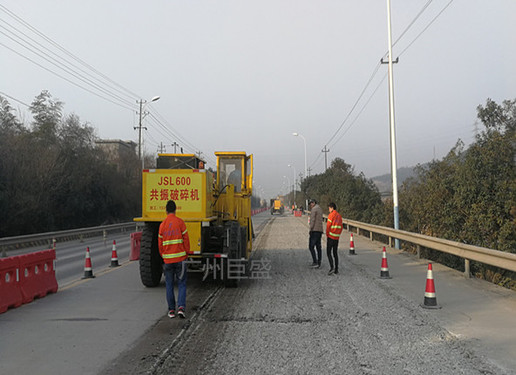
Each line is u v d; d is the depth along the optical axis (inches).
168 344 214.1
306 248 679.7
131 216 1691.7
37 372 178.1
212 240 374.3
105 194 1432.1
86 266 417.1
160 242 273.3
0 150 927.0
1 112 1064.2
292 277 411.8
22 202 934.4
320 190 1749.5
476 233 432.1
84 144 1402.6
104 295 333.1
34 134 1178.0
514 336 222.1
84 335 229.3
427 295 284.7
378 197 1128.2
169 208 280.5
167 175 357.4
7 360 191.9
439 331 232.2
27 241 764.6
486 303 294.5
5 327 244.2
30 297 307.3
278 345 211.2
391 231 634.2
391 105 664.4
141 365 185.9
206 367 183.3
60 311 281.4
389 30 666.2
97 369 181.5
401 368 180.4
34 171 1016.9
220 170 464.8
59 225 1187.9
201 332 234.8
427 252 536.4
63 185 1163.9
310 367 182.2
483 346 207.0
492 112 507.5
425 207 546.0
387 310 278.4
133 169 1750.7
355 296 321.7
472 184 433.4
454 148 536.1
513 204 385.7
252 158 477.1
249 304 301.0
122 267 487.8
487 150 428.8
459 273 419.5
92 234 1109.1
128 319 262.1
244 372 177.5
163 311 282.2
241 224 427.8
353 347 207.5
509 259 299.4
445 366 182.1
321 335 227.0
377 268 458.0
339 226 424.8
